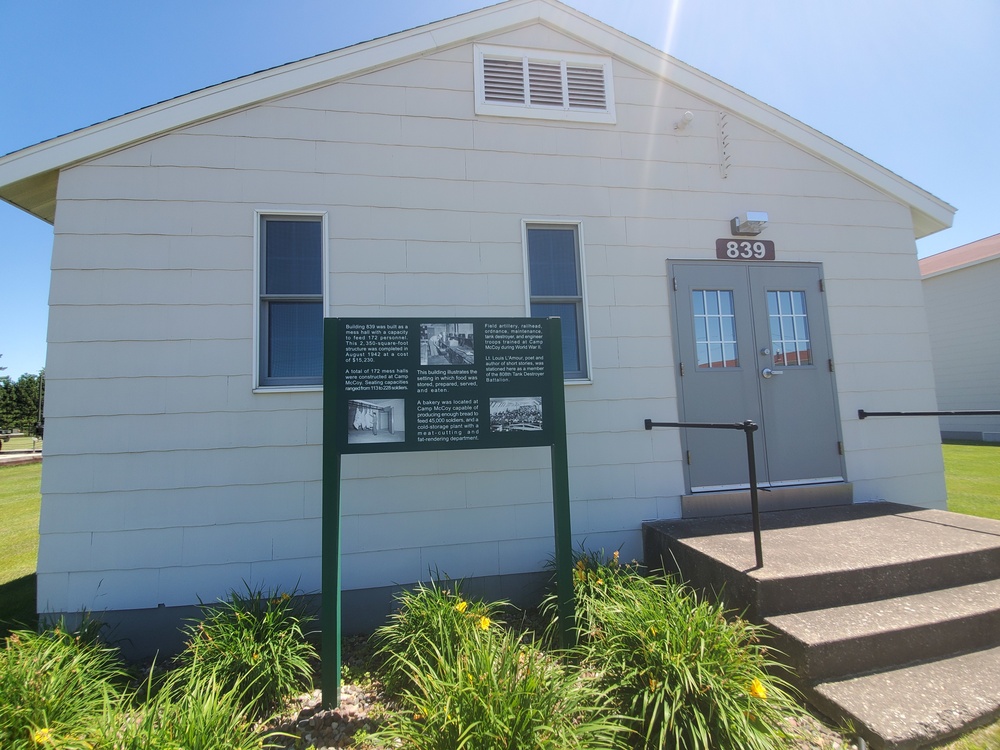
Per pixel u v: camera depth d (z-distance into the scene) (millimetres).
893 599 3125
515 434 3236
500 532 4008
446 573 3900
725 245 4707
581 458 4234
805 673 2625
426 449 3146
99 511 3562
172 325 3760
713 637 2439
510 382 3275
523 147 4430
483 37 4480
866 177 5066
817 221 4945
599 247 4469
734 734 2104
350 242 4059
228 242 3887
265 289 3977
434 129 4289
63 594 3475
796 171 4953
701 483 4410
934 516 4172
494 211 4320
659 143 4691
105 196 3781
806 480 4621
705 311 4609
